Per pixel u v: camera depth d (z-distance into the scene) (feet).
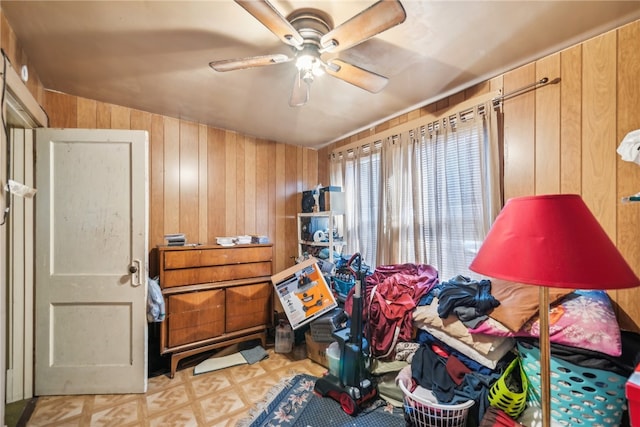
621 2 4.56
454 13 4.77
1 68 4.66
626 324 5.15
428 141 8.35
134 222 7.05
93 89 7.39
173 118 9.34
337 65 5.15
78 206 6.91
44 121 6.98
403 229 8.97
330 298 8.68
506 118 6.72
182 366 8.20
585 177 5.58
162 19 4.88
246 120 9.61
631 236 5.09
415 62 6.27
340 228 11.54
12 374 6.51
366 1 4.43
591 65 5.49
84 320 6.88
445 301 5.98
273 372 7.86
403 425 5.71
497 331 5.15
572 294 5.06
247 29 5.14
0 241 4.62
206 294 8.28
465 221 7.42
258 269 9.37
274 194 11.71
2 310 4.59
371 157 10.11
